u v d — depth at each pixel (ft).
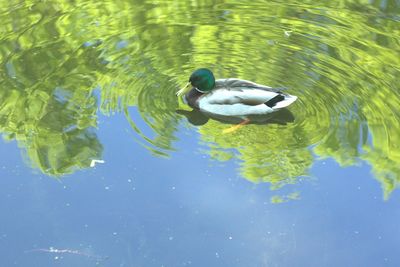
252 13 18.40
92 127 15.35
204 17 18.20
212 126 15.60
